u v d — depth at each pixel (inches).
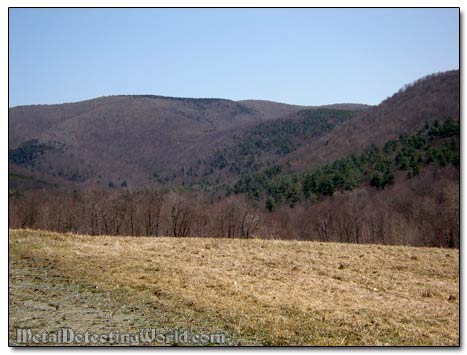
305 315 454.0
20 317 408.2
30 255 629.0
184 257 681.6
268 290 535.5
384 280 636.1
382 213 1957.4
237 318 429.7
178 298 477.1
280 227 2183.8
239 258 706.8
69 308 437.4
